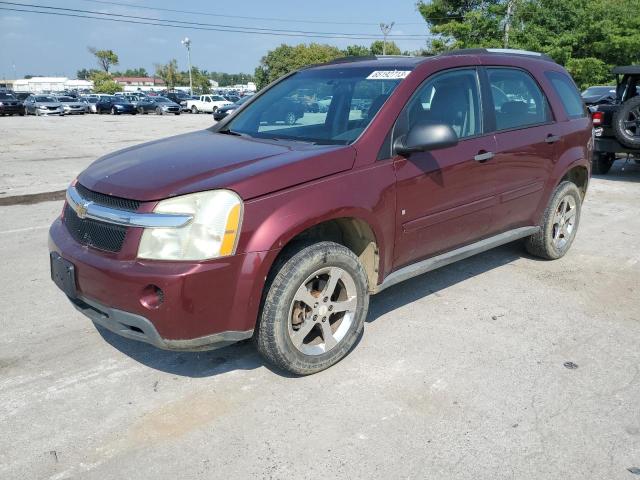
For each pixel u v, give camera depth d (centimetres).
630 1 3194
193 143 384
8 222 700
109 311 297
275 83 473
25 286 480
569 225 553
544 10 3162
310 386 329
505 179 447
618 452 274
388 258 368
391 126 365
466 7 3531
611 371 347
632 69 961
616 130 931
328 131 379
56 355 364
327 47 7625
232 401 315
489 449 275
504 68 466
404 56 432
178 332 286
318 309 332
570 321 417
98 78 10138
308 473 260
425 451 274
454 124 410
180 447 278
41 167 1151
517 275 511
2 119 3155
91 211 309
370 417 300
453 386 329
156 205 288
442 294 465
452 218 408
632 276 513
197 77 11300
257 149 351
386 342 382
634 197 873
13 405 310
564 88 537
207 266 284
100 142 1714
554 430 290
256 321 310
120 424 295
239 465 265
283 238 302
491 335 393
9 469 262
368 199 341
